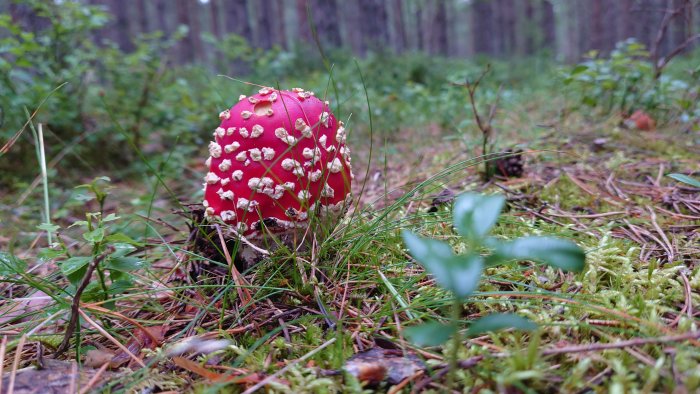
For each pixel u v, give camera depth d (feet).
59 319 0.65
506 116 1.74
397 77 2.56
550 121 1.58
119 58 1.90
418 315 0.56
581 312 0.54
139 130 1.67
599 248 0.68
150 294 0.67
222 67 2.65
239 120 0.65
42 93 1.41
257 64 2.54
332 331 0.56
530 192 0.98
